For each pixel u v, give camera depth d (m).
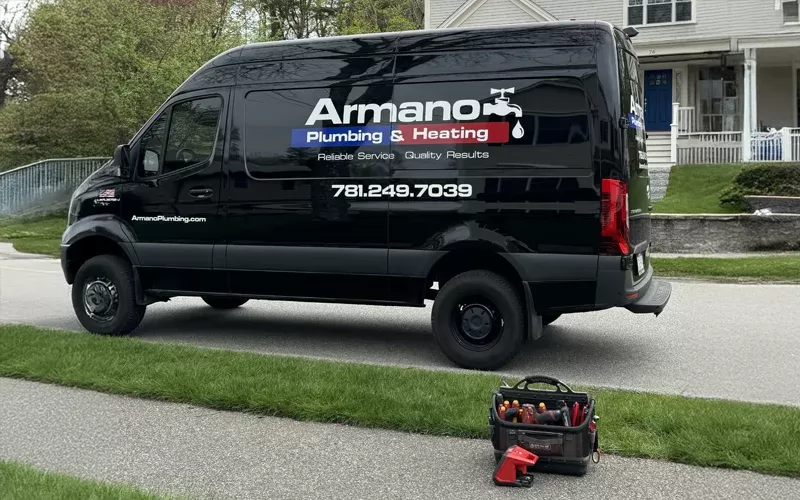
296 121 7.15
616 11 24.27
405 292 6.90
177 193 7.61
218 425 5.10
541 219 6.37
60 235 21.41
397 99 6.79
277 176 7.20
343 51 7.05
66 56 26.52
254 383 5.78
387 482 4.14
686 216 15.06
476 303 6.71
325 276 7.10
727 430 4.64
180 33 24.95
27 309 10.02
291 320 9.34
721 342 7.85
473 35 6.64
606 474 4.20
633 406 5.18
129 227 7.85
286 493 4.00
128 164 7.89
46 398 5.72
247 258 7.36
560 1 24.73
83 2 26.17
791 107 23.83
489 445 4.68
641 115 7.13
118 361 6.53
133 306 7.93
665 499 3.88
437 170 6.66
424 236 6.72
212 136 7.49
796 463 4.14
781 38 21.02
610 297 6.25
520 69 6.45
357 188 6.91
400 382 5.80
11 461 4.36
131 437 4.88
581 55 6.31
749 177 17.78
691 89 24.14
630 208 6.36
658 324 8.84
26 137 28.17
